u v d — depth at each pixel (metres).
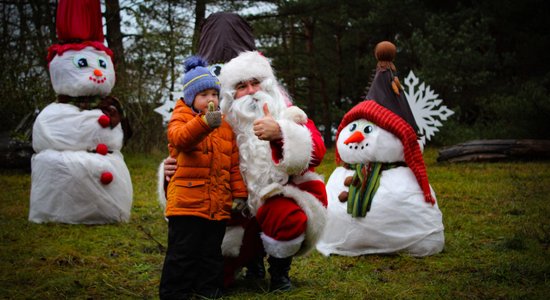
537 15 18.61
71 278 4.71
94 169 7.18
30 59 15.95
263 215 4.05
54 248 5.84
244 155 4.12
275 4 22.20
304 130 3.95
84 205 7.18
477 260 5.41
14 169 12.91
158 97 16.64
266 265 5.42
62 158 7.15
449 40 17.53
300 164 3.90
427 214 5.68
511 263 5.05
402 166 5.83
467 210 8.01
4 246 5.98
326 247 5.92
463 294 4.25
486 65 17.25
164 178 4.28
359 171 5.84
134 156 15.88
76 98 7.46
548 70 18.31
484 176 11.18
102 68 7.51
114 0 17.89
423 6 19.91
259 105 4.17
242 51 4.80
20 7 16.77
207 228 4.01
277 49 25.42
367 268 5.23
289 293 4.18
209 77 4.02
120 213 7.45
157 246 6.09
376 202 5.65
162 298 3.99
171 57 16.70
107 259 5.50
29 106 15.19
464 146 13.76
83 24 7.49
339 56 25.78
